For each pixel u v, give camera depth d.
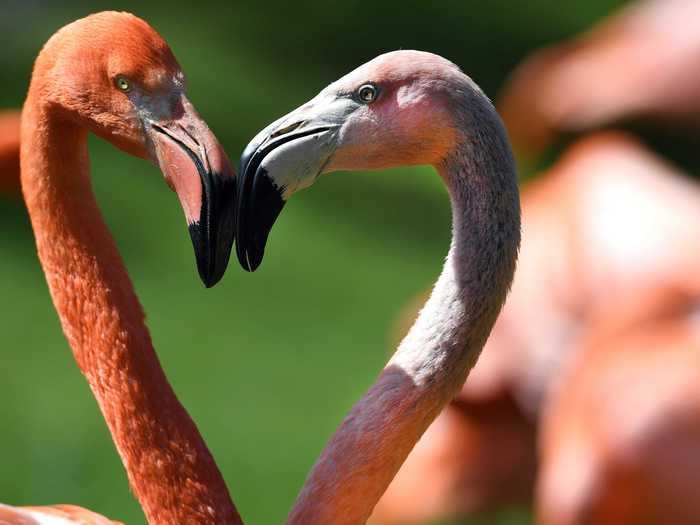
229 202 3.70
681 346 6.55
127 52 3.77
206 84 13.80
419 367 3.84
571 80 10.65
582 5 17.08
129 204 11.74
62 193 4.09
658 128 11.21
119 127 3.80
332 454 3.85
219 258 3.69
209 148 3.69
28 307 10.17
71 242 4.11
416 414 3.84
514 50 15.52
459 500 7.98
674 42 10.52
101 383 4.12
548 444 6.82
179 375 9.62
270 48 14.88
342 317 10.64
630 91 10.47
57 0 14.84
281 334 10.33
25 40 13.70
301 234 11.89
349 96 3.74
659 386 6.39
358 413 3.86
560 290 8.04
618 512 6.44
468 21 16.14
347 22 15.73
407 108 3.70
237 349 10.04
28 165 4.11
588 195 8.41
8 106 12.30
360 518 3.86
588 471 6.46
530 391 7.97
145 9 15.47
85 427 8.80
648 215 8.13
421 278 11.36
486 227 3.76
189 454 4.07
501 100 14.36
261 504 8.12
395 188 12.94
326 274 11.28
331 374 9.83
